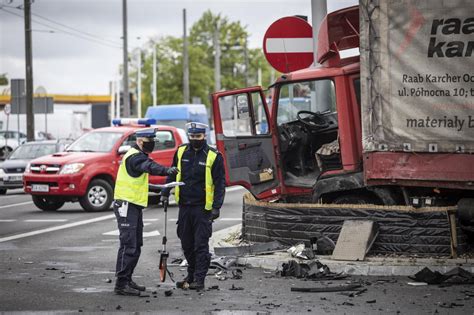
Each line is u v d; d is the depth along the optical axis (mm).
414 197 17953
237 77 147125
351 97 19734
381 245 17734
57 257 19875
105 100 154125
